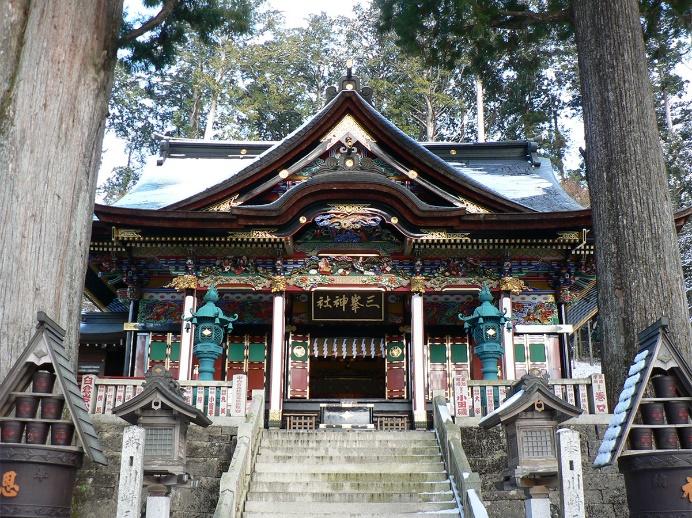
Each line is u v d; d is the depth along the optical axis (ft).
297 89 140.05
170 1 41.14
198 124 135.13
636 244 40.98
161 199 69.21
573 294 66.95
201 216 56.18
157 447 26.94
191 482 36.42
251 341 63.10
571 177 127.13
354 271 60.54
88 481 35.73
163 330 61.16
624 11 45.37
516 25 52.85
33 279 29.86
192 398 40.04
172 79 140.26
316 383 77.15
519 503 36.63
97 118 34.58
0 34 31.55
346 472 37.81
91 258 60.85
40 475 21.06
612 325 40.91
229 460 37.60
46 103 31.68
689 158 112.68
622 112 43.47
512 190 73.31
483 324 49.11
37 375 22.79
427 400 61.72
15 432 21.68
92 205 34.78
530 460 25.94
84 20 33.88
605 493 36.58
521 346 60.90
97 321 73.46
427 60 58.18
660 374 22.50
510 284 58.90
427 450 41.06
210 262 60.29
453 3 52.95
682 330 39.22
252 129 136.98
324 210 57.00
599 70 45.01
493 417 27.14
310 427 59.16
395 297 64.90
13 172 30.27
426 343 63.52
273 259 60.29
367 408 56.34
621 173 42.55
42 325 23.20
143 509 32.63
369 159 59.16
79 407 22.94
